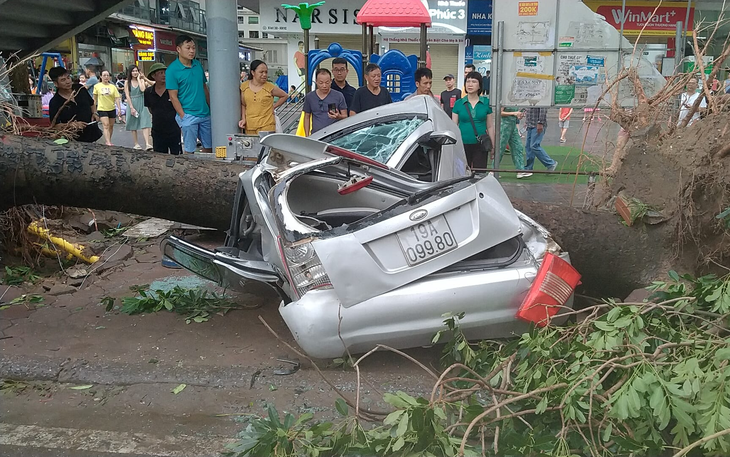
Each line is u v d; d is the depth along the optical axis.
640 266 4.52
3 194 5.00
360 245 3.34
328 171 4.21
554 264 3.51
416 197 3.60
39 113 8.72
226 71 7.80
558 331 3.30
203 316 4.55
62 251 6.03
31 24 9.32
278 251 3.55
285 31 24.44
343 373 3.69
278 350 4.01
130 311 4.62
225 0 7.60
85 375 3.65
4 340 4.11
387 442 2.67
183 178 5.21
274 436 2.70
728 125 4.25
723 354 2.56
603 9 15.89
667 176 4.46
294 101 10.45
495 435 2.61
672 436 2.66
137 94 12.62
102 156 5.06
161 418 3.22
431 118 5.10
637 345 2.88
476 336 3.56
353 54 10.36
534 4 8.13
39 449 2.93
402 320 3.38
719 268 4.43
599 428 2.64
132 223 7.32
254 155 6.80
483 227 3.54
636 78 5.34
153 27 27.70
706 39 6.13
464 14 23.83
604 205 5.27
